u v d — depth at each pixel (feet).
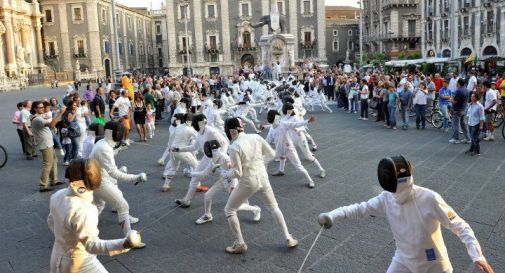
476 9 134.62
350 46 247.91
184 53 207.31
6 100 110.73
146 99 50.47
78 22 202.59
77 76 189.98
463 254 17.90
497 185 26.76
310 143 43.34
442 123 50.08
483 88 52.26
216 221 22.72
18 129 41.37
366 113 61.26
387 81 53.21
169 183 28.55
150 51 277.03
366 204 11.56
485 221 21.25
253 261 18.06
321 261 17.80
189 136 27.14
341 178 29.84
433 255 10.64
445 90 48.78
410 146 40.11
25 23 184.65
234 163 17.46
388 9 196.54
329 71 104.32
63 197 11.30
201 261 18.26
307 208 24.13
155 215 23.97
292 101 39.14
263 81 92.58
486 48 131.44
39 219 24.07
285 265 17.60
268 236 20.52
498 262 17.16
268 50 111.45
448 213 10.34
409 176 10.34
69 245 11.34
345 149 39.70
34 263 18.67
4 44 170.09
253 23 205.98
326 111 73.41
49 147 29.53
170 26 206.80
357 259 17.87
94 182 11.41
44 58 205.67
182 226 22.22
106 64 213.05
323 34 208.74
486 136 42.32
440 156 35.35
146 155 40.45
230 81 102.99
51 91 145.69
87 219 11.14
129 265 18.11
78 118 38.50
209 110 42.32
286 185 28.68
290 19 207.31
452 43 84.64
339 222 21.81
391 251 18.48
